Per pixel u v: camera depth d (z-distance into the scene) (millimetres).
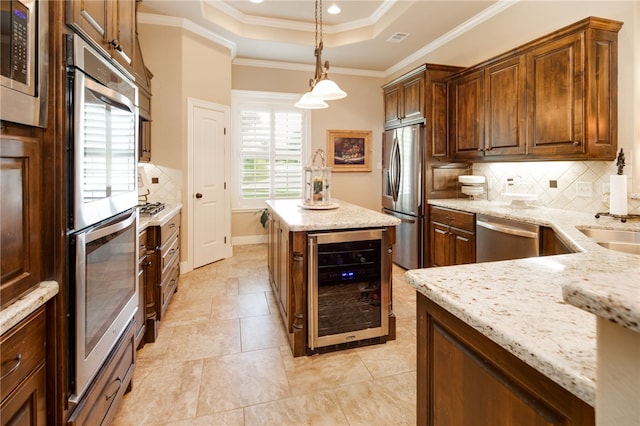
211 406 1791
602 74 2480
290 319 2367
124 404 1797
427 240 3941
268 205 3312
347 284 2375
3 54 899
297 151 5723
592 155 2467
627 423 438
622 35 2504
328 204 2947
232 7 4207
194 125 4211
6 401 905
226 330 2664
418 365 1038
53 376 1143
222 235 4777
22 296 1011
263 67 5449
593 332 672
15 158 979
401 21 3979
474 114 3551
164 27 3930
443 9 3686
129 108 1759
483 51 3820
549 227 2438
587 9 2748
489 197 3852
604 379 467
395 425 1657
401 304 3193
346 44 4715
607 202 2648
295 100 5648
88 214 1272
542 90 2770
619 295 446
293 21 4578
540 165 3217
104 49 1479
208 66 4379
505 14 3523
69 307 1189
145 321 2418
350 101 5910
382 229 2377
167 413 1736
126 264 1730
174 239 3246
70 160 1180
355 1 4027
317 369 2135
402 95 4332
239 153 5480
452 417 888
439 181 3986
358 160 6012
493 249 2959
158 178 3986
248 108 5469
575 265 1152
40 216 1112
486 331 716
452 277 1026
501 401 719
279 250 2889
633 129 2479
